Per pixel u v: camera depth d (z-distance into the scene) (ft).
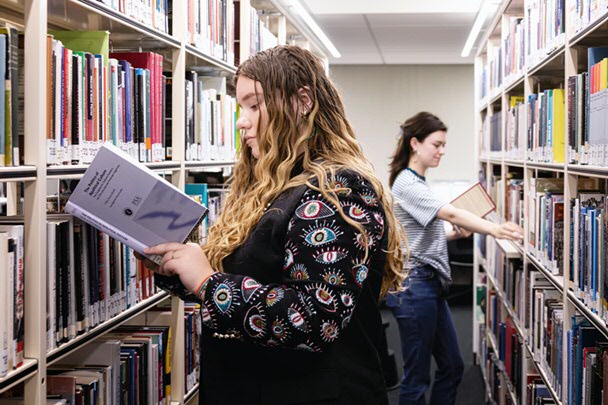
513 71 11.76
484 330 15.98
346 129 4.73
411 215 10.52
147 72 6.83
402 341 10.69
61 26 6.43
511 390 11.57
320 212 4.16
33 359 4.75
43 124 4.73
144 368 6.95
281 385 4.48
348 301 4.07
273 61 4.58
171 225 4.54
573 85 7.13
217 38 9.09
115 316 6.22
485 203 11.64
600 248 6.12
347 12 18.20
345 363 4.54
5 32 4.47
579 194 7.04
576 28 7.00
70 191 7.38
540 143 9.12
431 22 19.63
